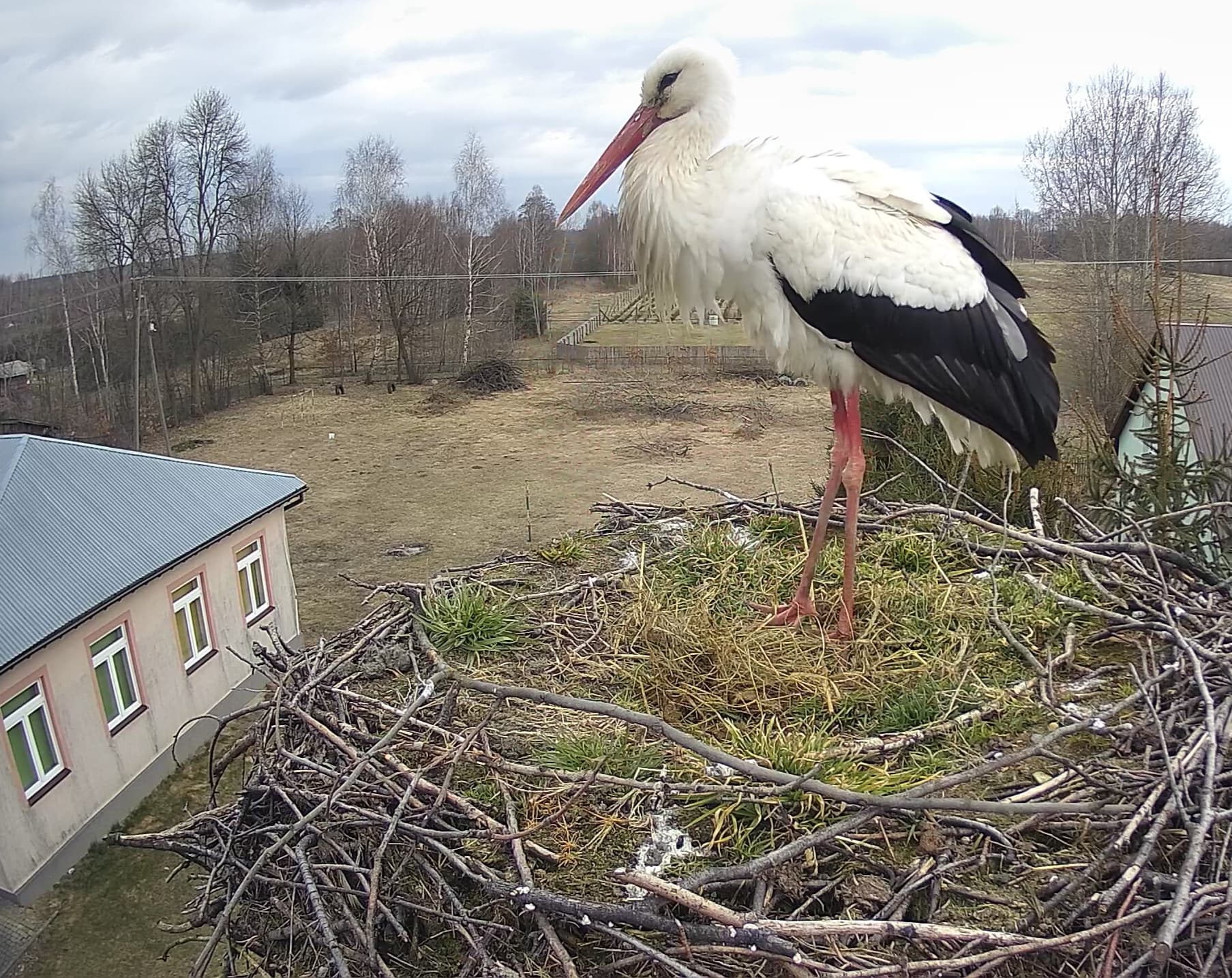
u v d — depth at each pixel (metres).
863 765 3.21
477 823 2.96
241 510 11.20
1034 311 19.92
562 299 49.41
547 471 21.94
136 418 24.00
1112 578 4.31
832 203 3.80
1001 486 8.96
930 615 4.26
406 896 2.94
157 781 9.59
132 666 9.29
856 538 4.70
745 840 2.87
